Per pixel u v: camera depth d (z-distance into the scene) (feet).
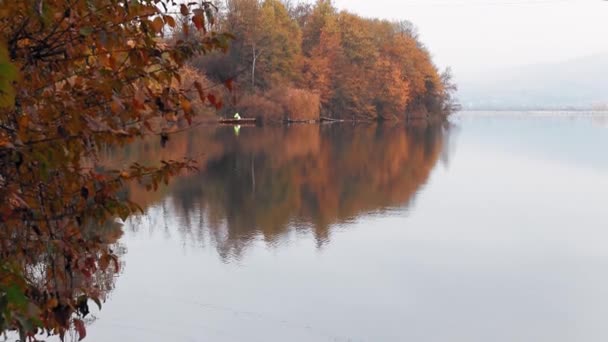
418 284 28.04
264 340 21.25
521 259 32.86
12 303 5.58
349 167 72.79
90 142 9.00
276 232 37.40
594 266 31.73
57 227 9.53
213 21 9.07
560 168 73.61
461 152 94.48
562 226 41.24
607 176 66.39
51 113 8.71
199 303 24.09
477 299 26.40
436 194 53.88
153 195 49.65
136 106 8.82
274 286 26.78
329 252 32.94
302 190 54.75
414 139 121.70
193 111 9.24
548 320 24.30
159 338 20.76
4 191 8.00
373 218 42.52
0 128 8.62
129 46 8.86
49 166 8.30
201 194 50.93
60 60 9.00
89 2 8.27
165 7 8.99
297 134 125.18
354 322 23.22
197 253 31.68
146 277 26.91
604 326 23.73
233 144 98.07
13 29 8.66
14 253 9.02
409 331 22.70
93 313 22.21
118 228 36.01
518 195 53.88
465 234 38.29
